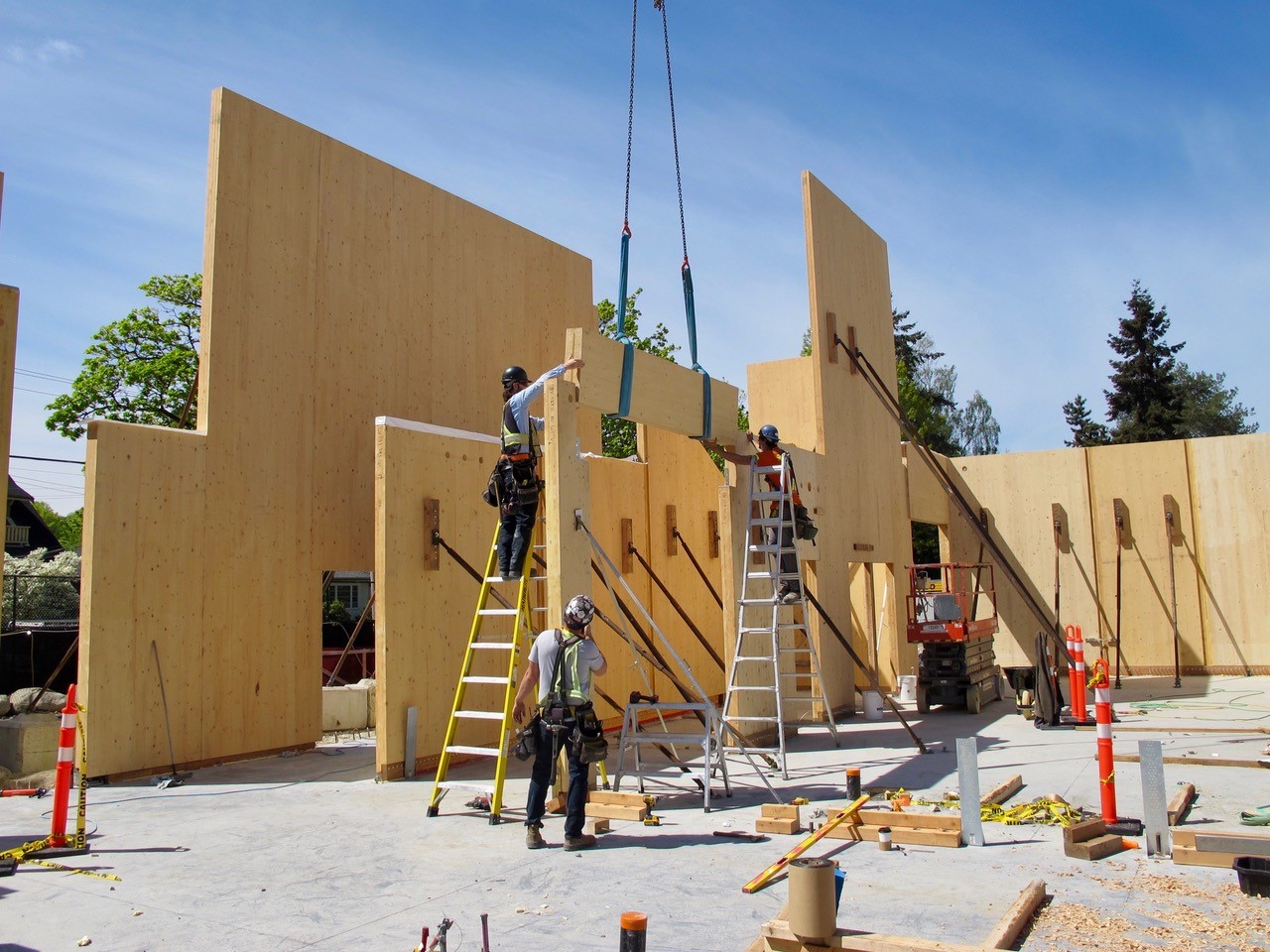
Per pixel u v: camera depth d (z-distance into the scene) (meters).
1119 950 4.29
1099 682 6.41
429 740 9.50
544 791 6.36
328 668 17.30
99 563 9.04
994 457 19.34
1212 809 7.00
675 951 4.34
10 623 20.72
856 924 4.66
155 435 9.60
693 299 9.67
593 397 8.23
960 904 4.94
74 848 6.29
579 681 6.33
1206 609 17.59
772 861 5.88
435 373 12.74
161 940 4.61
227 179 10.32
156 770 9.34
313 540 11.10
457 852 6.23
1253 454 17.47
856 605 17.62
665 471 14.50
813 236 13.48
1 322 7.16
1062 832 6.18
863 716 13.21
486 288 13.72
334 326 11.47
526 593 7.73
